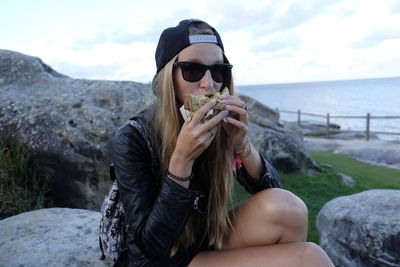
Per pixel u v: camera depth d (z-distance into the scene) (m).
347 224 2.95
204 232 1.71
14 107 4.04
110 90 4.52
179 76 1.53
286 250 1.42
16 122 3.91
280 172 6.84
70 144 3.83
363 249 2.72
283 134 7.23
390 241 2.59
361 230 2.78
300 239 1.62
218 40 1.58
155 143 1.53
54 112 4.00
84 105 4.18
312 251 1.40
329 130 16.98
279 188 1.79
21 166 3.66
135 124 1.54
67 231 2.40
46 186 3.87
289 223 1.55
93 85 4.71
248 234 1.61
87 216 2.68
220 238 1.65
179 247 1.56
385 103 88.12
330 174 7.00
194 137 1.31
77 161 3.80
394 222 2.67
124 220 1.63
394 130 30.62
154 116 1.58
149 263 1.48
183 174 1.38
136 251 1.47
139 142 1.50
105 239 1.66
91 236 2.33
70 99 4.27
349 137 15.38
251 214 1.61
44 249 2.14
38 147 3.79
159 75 1.57
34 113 3.99
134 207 1.41
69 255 2.07
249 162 1.76
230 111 1.51
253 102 9.34
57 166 3.83
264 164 1.83
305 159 7.31
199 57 1.49
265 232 1.57
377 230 2.68
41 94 4.40
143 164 1.50
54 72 5.89
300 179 6.54
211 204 1.67
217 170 1.66
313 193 5.77
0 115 3.95
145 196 1.44
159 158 1.53
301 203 1.60
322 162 9.02
